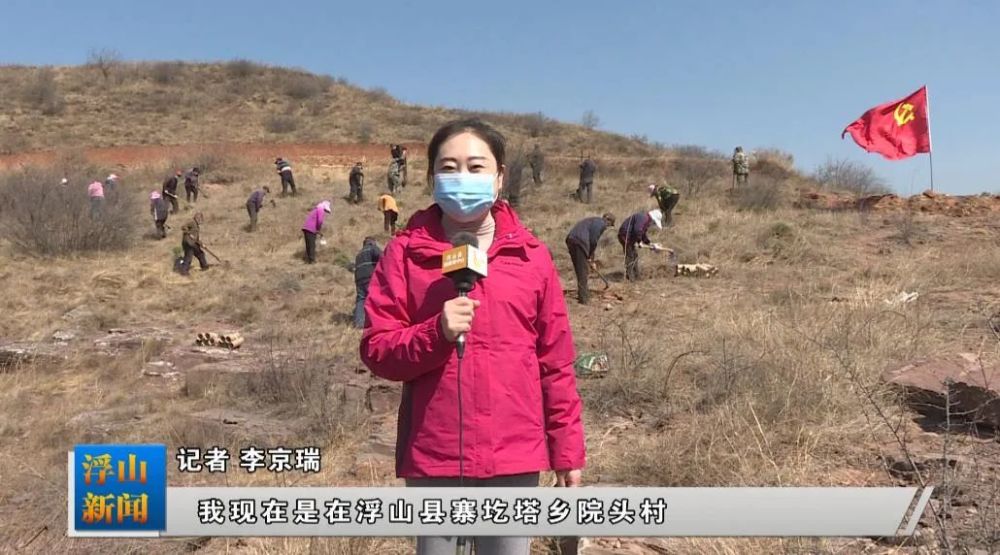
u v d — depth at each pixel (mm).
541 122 39031
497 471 2021
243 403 6625
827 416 4746
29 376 8148
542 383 2240
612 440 5043
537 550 3574
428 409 2055
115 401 7090
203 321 10711
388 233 17094
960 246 13078
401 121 40062
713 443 4543
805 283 10242
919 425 4770
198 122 38594
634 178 24047
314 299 11531
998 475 3770
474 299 2047
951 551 2863
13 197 16391
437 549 2115
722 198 19781
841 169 24734
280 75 45875
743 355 5969
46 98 39812
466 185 2035
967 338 6660
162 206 17484
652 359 6434
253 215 18000
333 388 6582
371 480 4695
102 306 11367
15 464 5332
